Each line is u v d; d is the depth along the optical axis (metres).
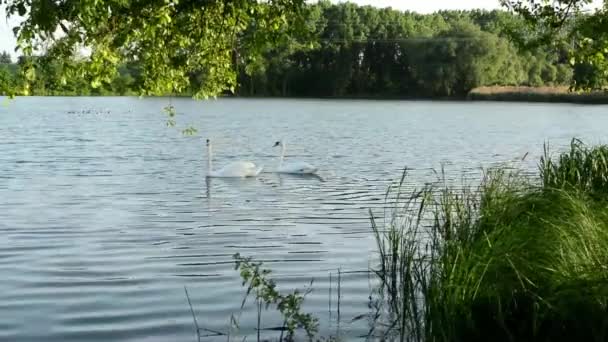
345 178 26.92
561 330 8.11
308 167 28.23
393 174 28.14
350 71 125.00
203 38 8.72
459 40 109.50
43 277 11.96
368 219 17.77
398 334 9.07
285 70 124.88
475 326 8.44
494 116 74.38
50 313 9.99
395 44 125.88
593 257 8.68
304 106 97.62
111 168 29.27
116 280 11.77
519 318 8.44
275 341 8.82
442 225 12.34
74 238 15.31
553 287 8.27
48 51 7.08
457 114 78.31
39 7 6.45
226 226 16.94
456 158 34.59
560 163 14.39
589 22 11.10
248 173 27.12
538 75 112.00
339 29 127.25
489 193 12.28
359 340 8.84
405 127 58.47
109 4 6.75
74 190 22.81
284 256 13.62
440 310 8.55
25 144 40.50
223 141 44.41
